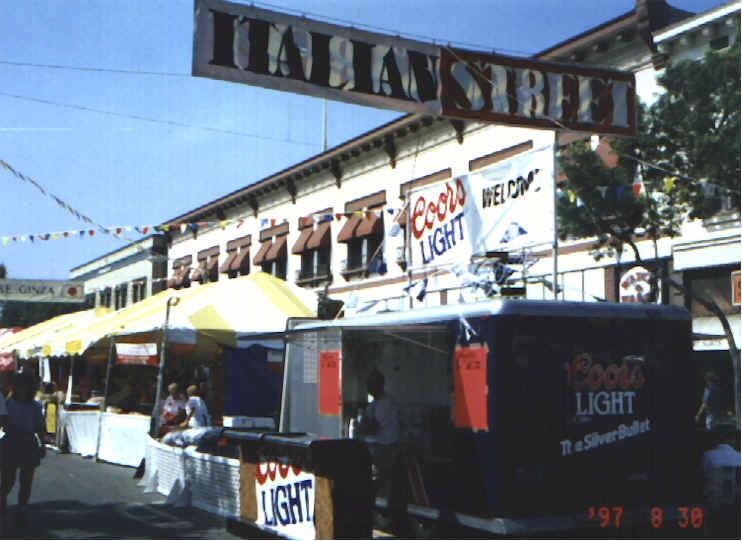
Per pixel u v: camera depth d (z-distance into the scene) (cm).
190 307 1602
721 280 1684
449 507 771
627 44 1873
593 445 746
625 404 766
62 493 1184
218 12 942
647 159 1442
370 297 2722
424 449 873
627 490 756
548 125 1122
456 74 1071
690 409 793
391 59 1035
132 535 881
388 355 963
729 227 1648
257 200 3509
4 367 2670
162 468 1187
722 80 1364
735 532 816
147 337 1708
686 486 785
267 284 1720
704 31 1692
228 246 3753
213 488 1001
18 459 968
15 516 958
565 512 727
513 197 966
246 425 1581
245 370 1605
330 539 726
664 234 1501
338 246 2941
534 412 728
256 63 959
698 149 1359
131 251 4844
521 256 960
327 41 1000
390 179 2669
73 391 2373
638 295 1684
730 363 1662
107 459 1563
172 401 1438
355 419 934
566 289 1892
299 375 1057
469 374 750
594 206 1475
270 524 842
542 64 1124
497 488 708
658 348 789
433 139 2467
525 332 736
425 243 1126
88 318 2586
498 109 1091
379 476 873
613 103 1166
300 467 788
